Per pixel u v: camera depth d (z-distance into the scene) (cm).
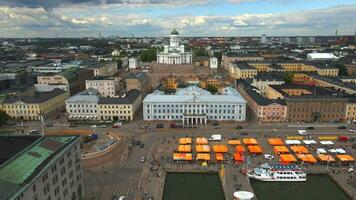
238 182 14838
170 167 16488
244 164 16838
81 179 13150
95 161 16938
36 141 11869
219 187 14738
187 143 19675
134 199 13375
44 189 9962
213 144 19912
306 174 15925
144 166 16662
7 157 11250
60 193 11188
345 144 19988
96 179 15188
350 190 14125
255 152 18100
